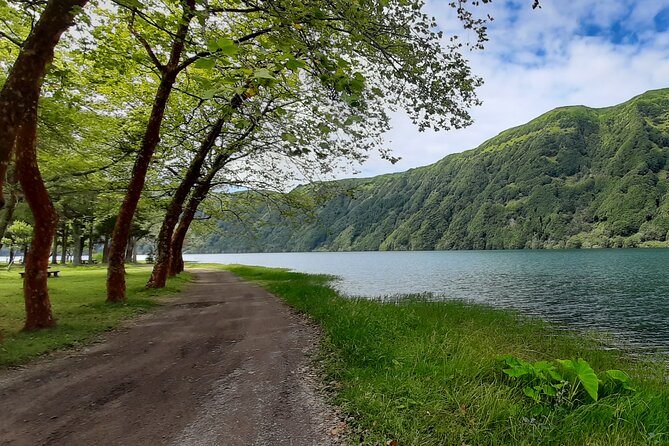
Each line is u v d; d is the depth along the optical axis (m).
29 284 8.44
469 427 3.96
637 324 16.25
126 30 11.20
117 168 16.94
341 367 5.98
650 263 54.56
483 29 5.41
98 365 6.36
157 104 12.57
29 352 6.79
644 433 3.87
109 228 42.09
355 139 8.79
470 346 7.09
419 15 5.67
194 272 38.31
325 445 3.74
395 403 4.49
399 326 8.73
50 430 4.02
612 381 5.14
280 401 4.81
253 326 9.62
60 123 11.29
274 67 2.72
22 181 8.31
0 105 6.38
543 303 22.17
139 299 13.44
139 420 4.26
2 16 8.90
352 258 111.31
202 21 3.89
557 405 4.39
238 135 15.79
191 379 5.66
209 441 3.79
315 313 10.60
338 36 4.88
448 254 123.81
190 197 21.61
